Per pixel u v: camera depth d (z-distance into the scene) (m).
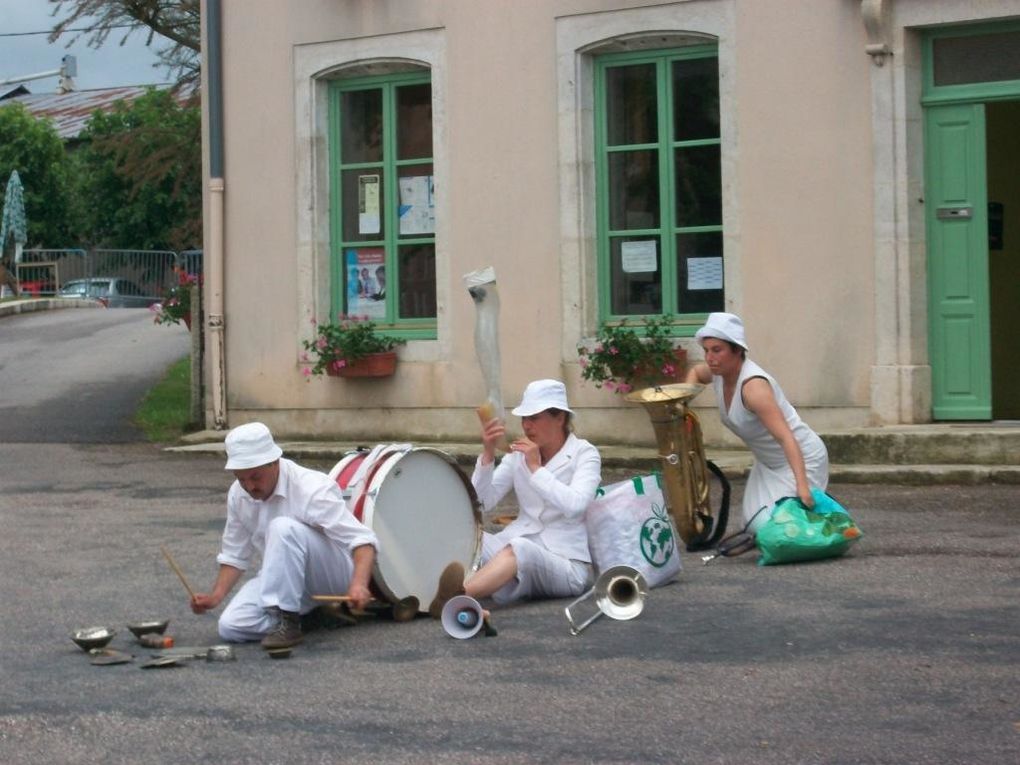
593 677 6.32
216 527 10.58
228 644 7.15
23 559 9.46
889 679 6.13
